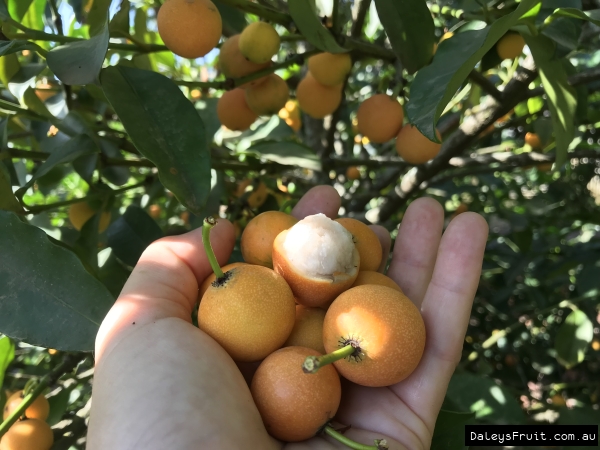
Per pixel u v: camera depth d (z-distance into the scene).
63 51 0.15
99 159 0.22
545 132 0.30
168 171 0.15
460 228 0.18
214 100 0.28
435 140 0.13
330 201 0.22
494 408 0.26
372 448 0.12
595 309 0.39
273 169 0.27
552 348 0.44
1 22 0.17
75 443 0.21
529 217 0.40
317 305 0.16
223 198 0.26
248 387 0.14
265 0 0.23
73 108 0.23
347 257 0.16
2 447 0.18
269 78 0.22
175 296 0.16
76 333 0.15
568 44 0.19
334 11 0.19
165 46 0.20
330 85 0.22
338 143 0.43
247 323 0.14
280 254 0.16
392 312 0.14
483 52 0.14
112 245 0.21
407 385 0.17
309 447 0.14
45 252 0.16
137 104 0.16
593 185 0.54
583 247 0.37
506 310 0.41
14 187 0.23
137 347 0.14
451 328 0.17
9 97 0.25
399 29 0.19
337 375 0.14
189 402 0.13
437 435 0.20
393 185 0.44
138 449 0.12
